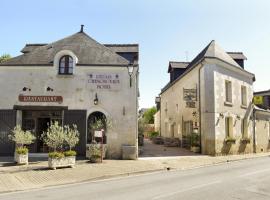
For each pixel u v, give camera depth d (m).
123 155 16.98
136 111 17.56
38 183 10.22
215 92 20.62
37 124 17.69
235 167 14.46
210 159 17.62
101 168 13.34
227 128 22.28
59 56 17.81
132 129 17.39
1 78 17.70
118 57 18.33
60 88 17.62
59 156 13.04
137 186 9.54
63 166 13.18
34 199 7.85
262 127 26.02
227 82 22.59
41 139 17.58
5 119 17.38
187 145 24.44
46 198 7.95
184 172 13.02
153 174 12.52
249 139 23.53
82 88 17.66
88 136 17.48
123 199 7.62
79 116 17.45
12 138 16.62
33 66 17.69
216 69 20.95
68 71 17.88
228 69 22.31
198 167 14.85
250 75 24.94
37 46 21.94
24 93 17.58
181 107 26.84
